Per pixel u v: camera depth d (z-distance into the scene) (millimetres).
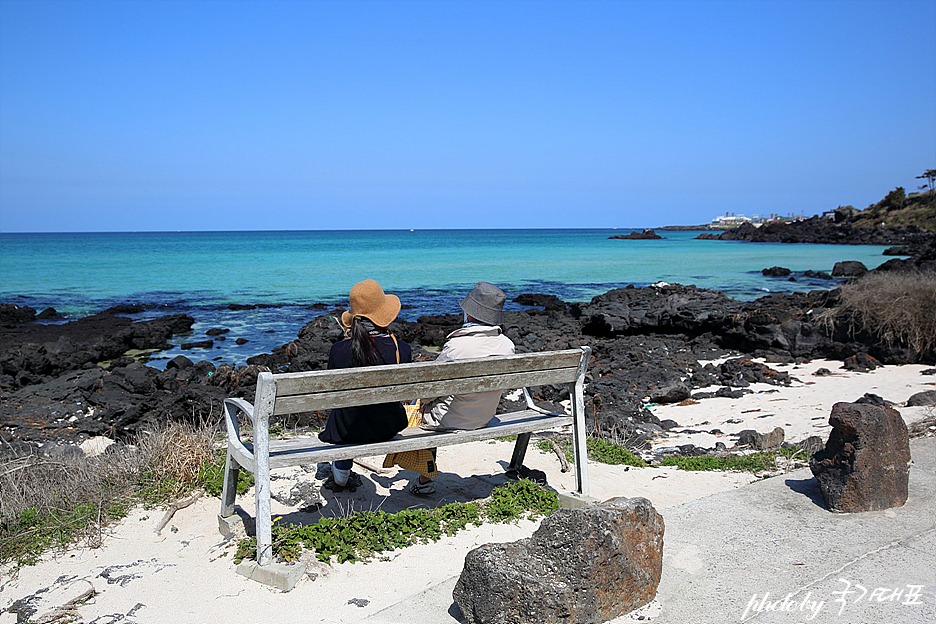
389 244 105250
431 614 3088
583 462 4684
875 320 13578
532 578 2846
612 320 21609
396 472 5484
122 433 10031
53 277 44594
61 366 15977
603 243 108188
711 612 3062
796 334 14914
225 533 4156
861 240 92000
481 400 4410
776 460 6406
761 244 99375
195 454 5309
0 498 4734
